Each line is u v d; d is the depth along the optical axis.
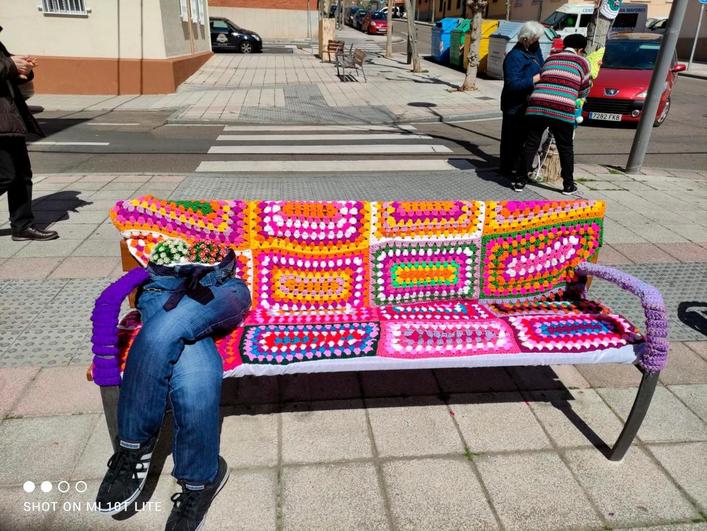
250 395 3.09
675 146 10.49
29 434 2.72
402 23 55.34
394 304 3.05
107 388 2.28
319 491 2.47
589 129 12.00
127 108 13.23
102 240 5.11
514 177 7.08
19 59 4.53
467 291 3.12
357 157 8.89
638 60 12.68
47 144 9.47
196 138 10.18
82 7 14.14
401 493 2.48
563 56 6.43
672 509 2.45
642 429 2.95
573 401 3.15
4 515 2.30
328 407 3.02
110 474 2.21
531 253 3.11
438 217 2.99
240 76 18.61
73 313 3.82
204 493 2.27
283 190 6.87
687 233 5.80
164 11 14.98
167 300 2.33
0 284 4.20
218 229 2.86
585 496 2.50
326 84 17.30
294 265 2.95
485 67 19.45
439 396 3.15
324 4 35.16
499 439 2.83
